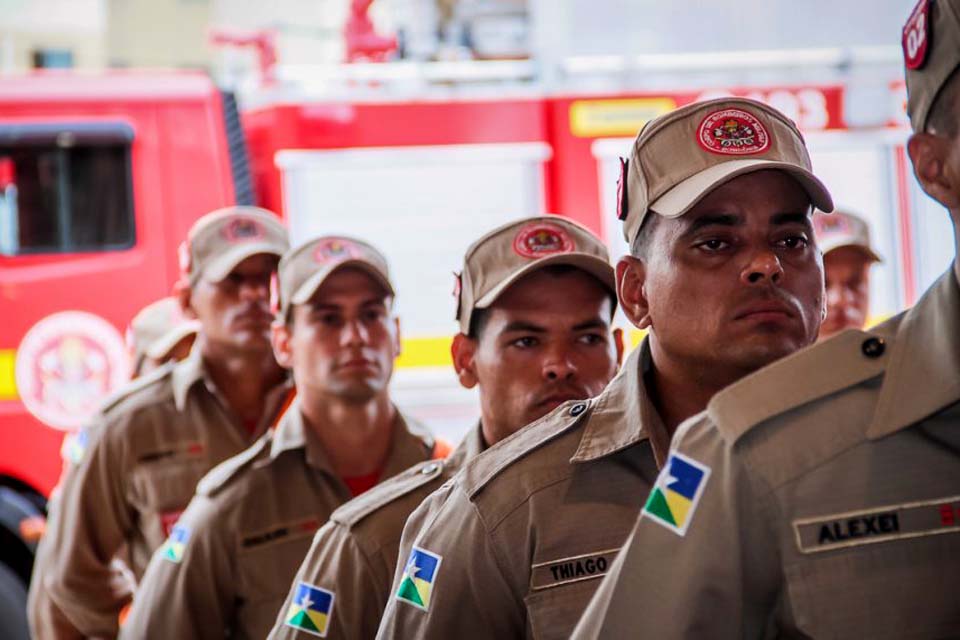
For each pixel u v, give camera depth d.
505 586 2.19
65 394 7.14
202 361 4.88
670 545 1.66
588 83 7.56
